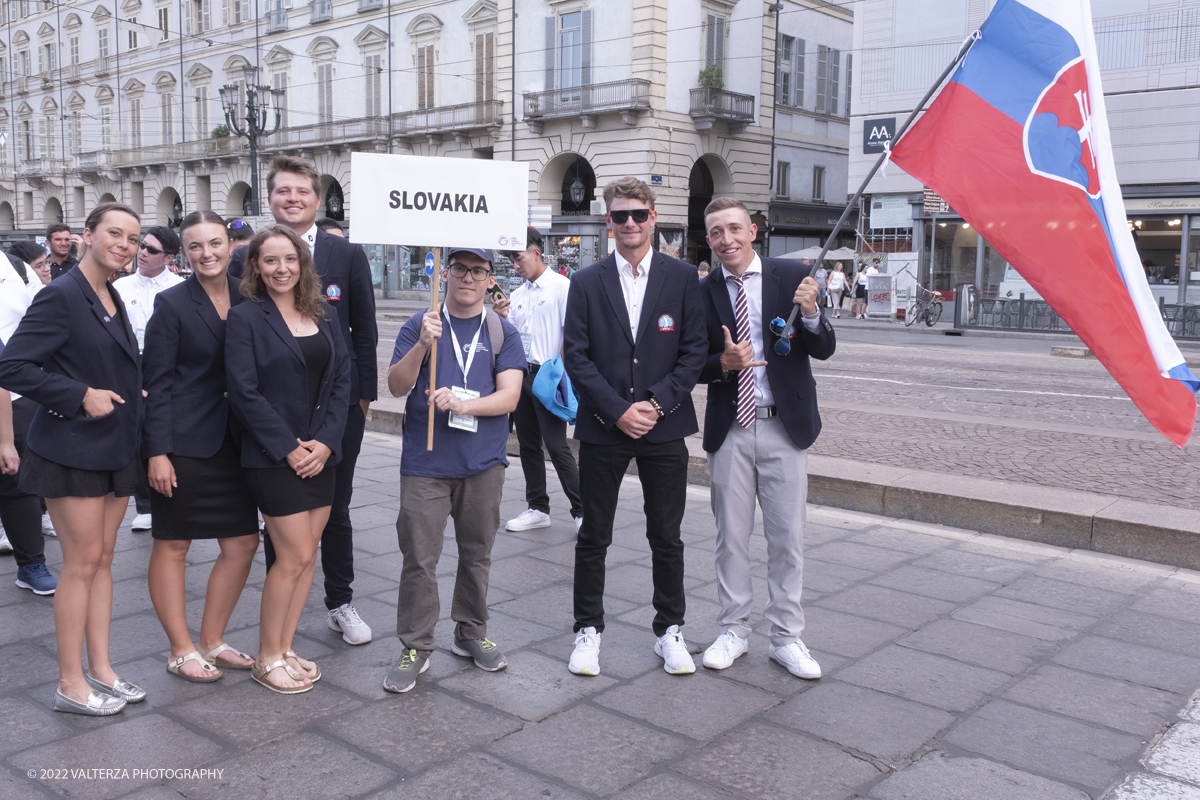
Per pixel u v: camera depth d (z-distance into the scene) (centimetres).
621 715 355
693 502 665
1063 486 663
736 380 399
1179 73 2164
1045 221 387
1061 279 385
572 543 581
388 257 3738
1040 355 1683
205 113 4119
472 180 379
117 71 4469
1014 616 458
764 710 360
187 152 4109
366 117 3547
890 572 522
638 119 2884
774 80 3259
